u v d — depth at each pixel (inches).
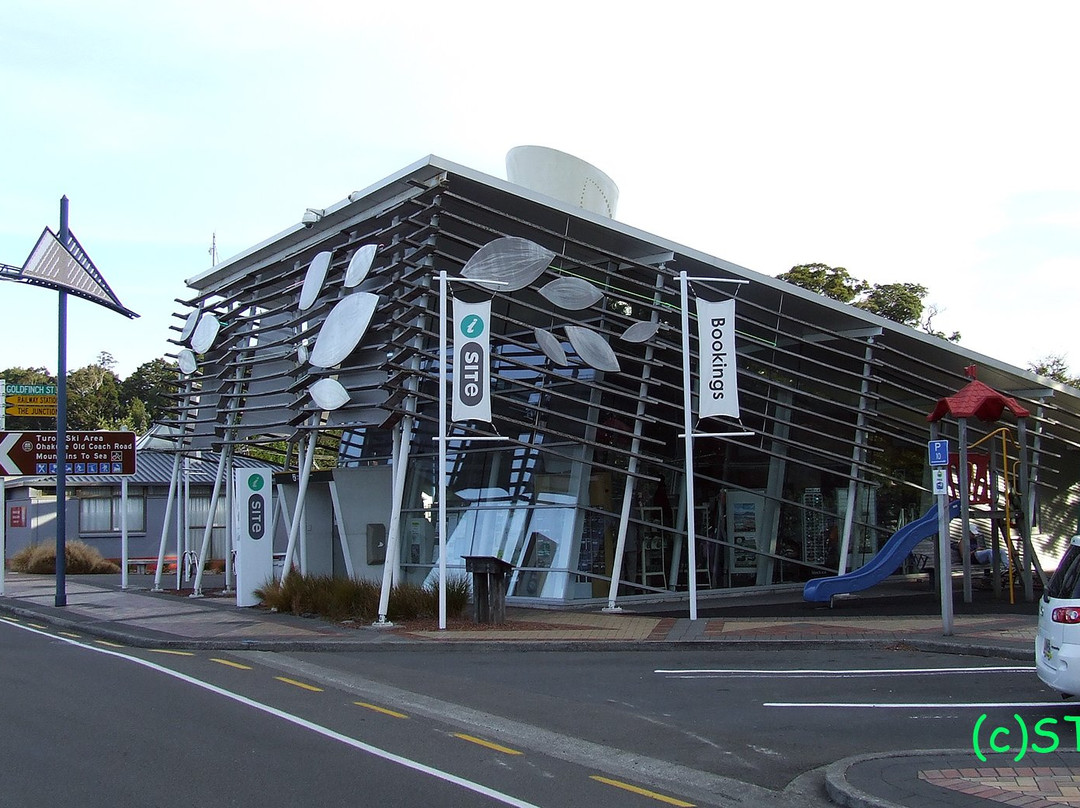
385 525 952.9
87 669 546.9
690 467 722.2
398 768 323.6
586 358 786.2
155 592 1068.5
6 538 1750.7
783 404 884.0
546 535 844.0
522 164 951.0
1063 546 1127.0
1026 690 435.2
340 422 845.2
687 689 470.0
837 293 1797.5
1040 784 282.5
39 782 301.3
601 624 705.6
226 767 321.1
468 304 711.1
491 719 411.5
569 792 297.6
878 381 916.0
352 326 773.9
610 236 804.0
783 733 373.4
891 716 392.5
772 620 697.6
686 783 311.3
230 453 1057.5
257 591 876.6
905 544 802.2
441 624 697.6
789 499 940.6
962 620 658.2
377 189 784.9
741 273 826.2
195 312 1085.1
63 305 936.3
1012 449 1023.0
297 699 453.7
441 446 712.4
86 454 1119.0
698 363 821.2
